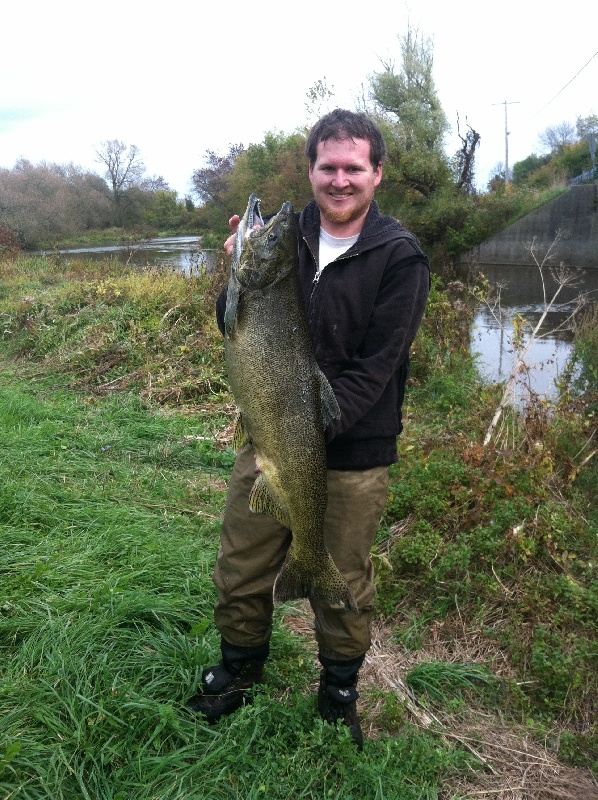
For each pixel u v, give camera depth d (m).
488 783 2.78
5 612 3.42
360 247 2.53
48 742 2.66
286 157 35.44
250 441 2.63
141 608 3.49
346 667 2.77
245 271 2.43
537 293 21.28
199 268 13.01
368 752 2.73
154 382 8.25
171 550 4.17
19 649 3.15
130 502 4.98
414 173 29.98
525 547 4.11
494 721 3.16
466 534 4.34
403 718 3.07
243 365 2.48
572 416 6.30
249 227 2.50
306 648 3.50
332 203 2.54
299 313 2.46
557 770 2.86
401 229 2.63
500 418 6.35
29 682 2.91
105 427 6.72
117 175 56.69
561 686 3.25
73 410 7.24
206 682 2.95
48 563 3.86
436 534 4.27
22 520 4.43
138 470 5.70
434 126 30.36
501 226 29.42
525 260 29.14
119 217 57.09
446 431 6.54
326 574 2.57
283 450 2.48
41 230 44.03
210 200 61.91
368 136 2.52
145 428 6.66
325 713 2.82
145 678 3.09
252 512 2.71
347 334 2.58
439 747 2.90
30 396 7.64
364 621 2.74
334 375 2.62
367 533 2.71
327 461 2.62
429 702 3.24
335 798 2.51
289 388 2.45
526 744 3.01
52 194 47.25
